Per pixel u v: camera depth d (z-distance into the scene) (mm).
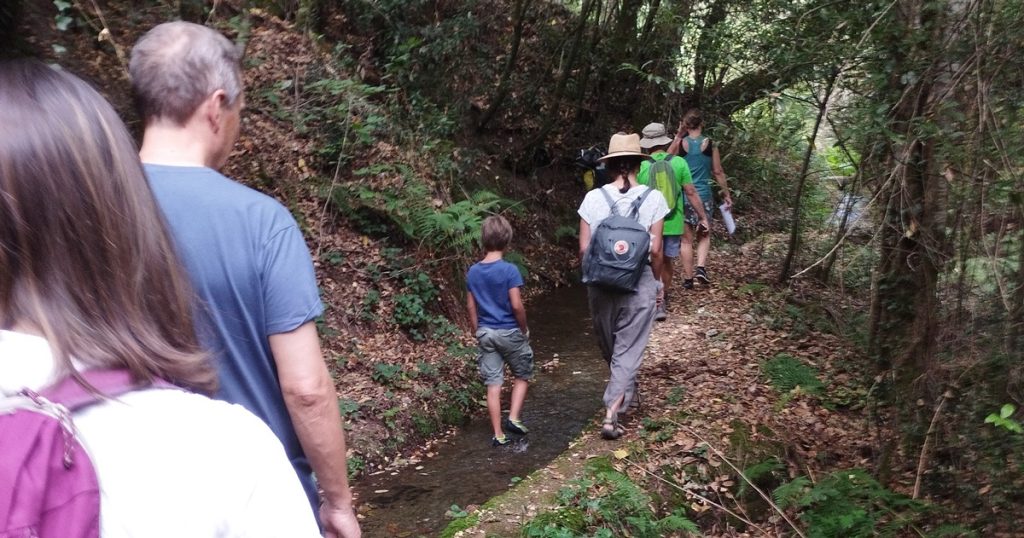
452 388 6348
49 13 5340
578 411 6078
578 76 11531
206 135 1853
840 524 4281
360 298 6750
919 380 4602
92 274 933
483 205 8031
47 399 843
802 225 9047
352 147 7621
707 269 9867
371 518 4547
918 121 4117
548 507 4438
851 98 5746
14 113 916
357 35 9414
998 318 3795
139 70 1812
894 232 4797
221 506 908
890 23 4414
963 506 4191
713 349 7113
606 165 5434
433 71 9570
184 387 1020
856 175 5082
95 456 853
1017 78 3734
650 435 5410
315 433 1783
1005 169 3551
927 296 4570
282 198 6918
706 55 9781
